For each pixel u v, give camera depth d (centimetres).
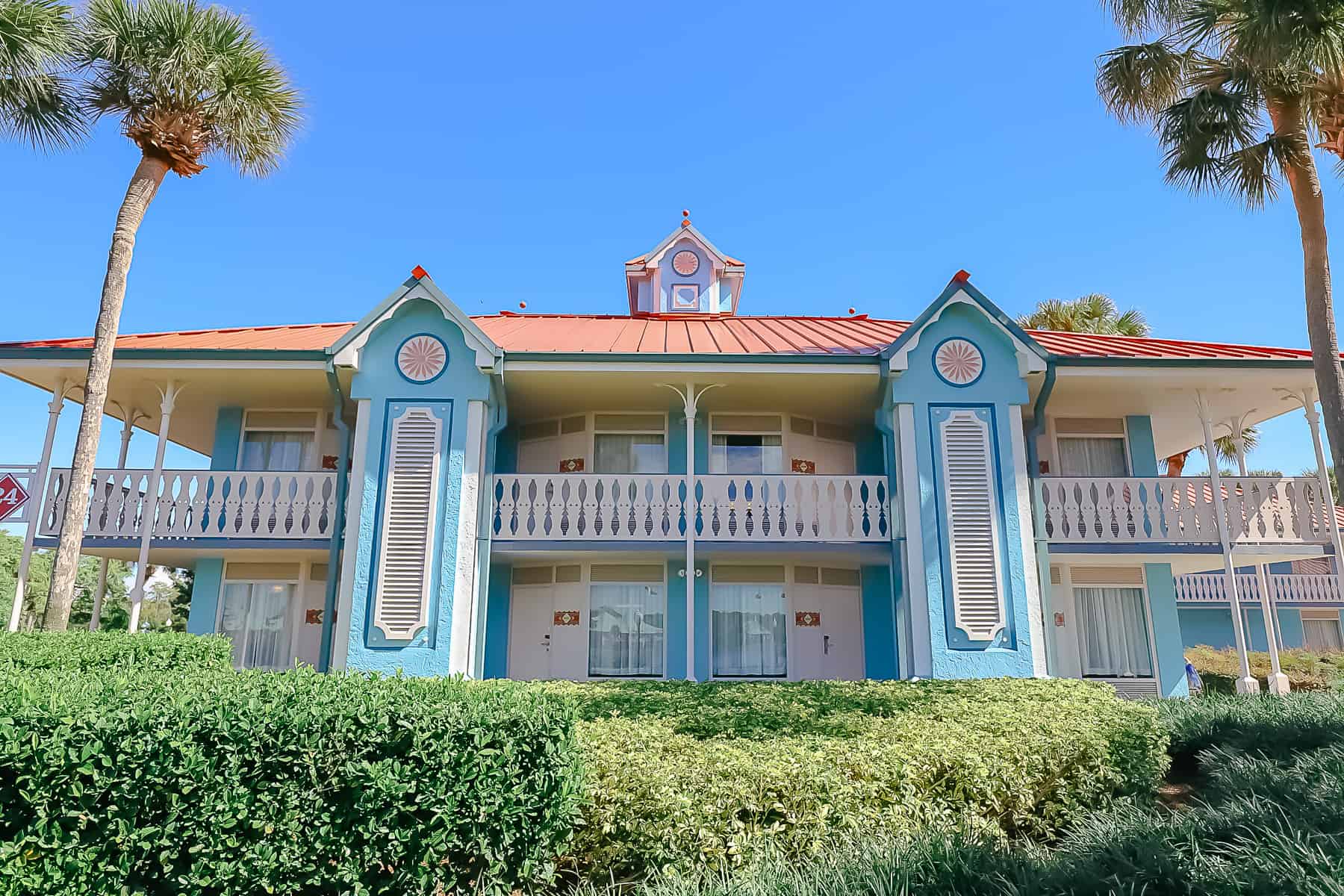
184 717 411
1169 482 1199
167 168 1214
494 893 442
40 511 1156
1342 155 1127
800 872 445
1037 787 582
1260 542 1173
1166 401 1305
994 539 1113
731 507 1199
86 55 1146
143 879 400
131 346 1151
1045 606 1112
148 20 1153
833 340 1334
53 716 396
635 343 1278
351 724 436
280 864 413
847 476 1207
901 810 504
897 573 1151
